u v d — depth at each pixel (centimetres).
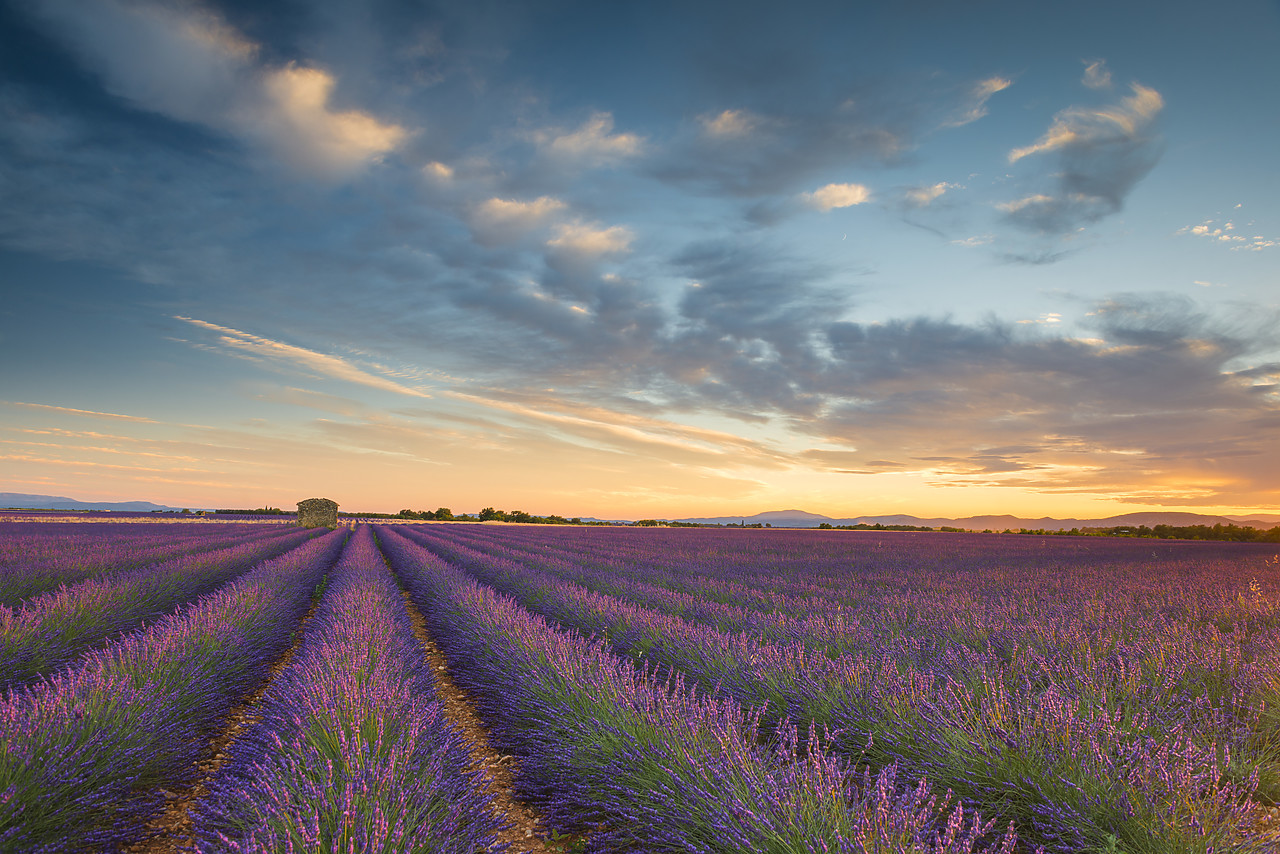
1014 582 1312
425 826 252
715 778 296
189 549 1733
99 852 291
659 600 952
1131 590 1120
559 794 349
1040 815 300
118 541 1978
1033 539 4503
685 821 277
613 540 3095
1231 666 480
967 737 353
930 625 731
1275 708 415
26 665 545
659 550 2331
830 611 862
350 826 241
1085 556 2364
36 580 1009
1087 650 559
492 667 564
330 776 279
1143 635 637
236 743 398
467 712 548
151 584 945
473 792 315
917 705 405
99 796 314
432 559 1666
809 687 463
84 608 725
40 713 342
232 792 298
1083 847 266
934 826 266
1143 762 307
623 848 296
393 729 362
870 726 400
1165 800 280
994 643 639
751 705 453
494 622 709
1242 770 338
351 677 427
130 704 380
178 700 442
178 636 556
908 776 339
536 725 446
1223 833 262
